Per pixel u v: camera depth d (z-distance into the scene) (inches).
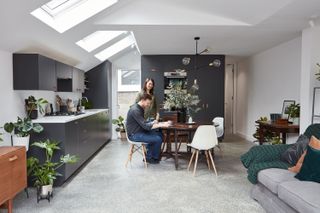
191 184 133.3
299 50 183.6
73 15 137.4
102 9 137.1
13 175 96.3
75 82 208.5
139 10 148.8
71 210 103.3
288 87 197.8
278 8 126.3
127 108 295.1
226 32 170.2
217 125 171.3
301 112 158.7
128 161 180.2
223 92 265.1
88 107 251.9
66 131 133.5
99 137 219.0
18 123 115.6
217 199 113.3
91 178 144.6
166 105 178.4
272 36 181.8
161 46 219.8
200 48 229.3
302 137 115.6
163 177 145.3
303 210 73.1
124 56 284.8
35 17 109.7
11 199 96.4
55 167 130.4
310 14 133.6
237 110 318.0
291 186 83.6
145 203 109.6
